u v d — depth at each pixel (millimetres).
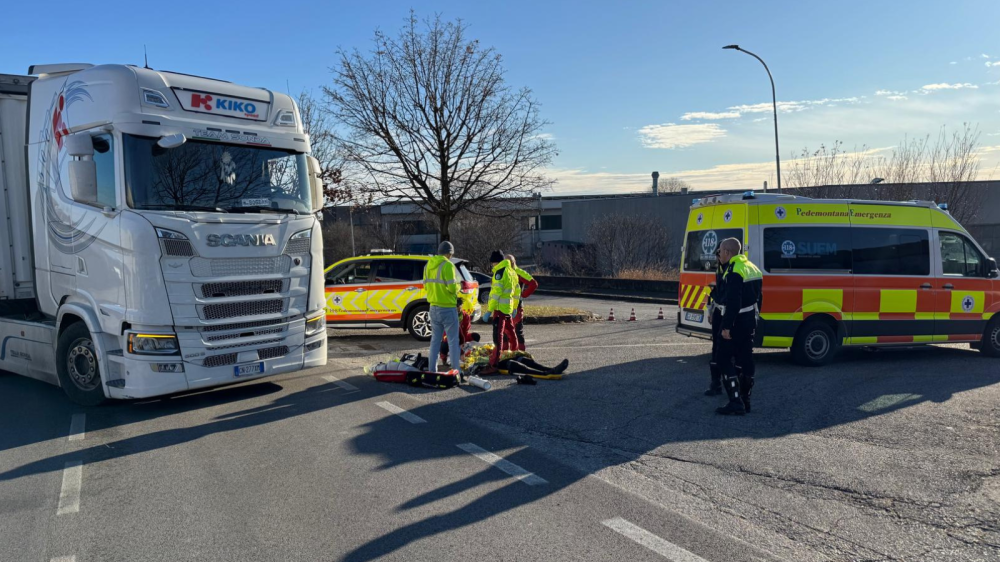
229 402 7449
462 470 5180
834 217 9742
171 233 6555
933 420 6598
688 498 4629
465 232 34438
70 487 4824
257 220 7188
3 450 5699
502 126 15828
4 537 4008
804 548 3879
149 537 3996
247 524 4176
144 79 6648
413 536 4000
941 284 10203
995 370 9359
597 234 34281
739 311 6770
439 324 8438
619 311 20859
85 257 6898
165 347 6566
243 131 7219
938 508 4457
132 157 6508
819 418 6711
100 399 7059
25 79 7828
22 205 7898
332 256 40469
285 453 5605
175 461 5398
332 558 3729
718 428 6383
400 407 7199
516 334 10328
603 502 4539
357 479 4973
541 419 6707
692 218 10555
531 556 3742
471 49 15312
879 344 9938
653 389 8070
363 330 14234
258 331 7262
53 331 7410
